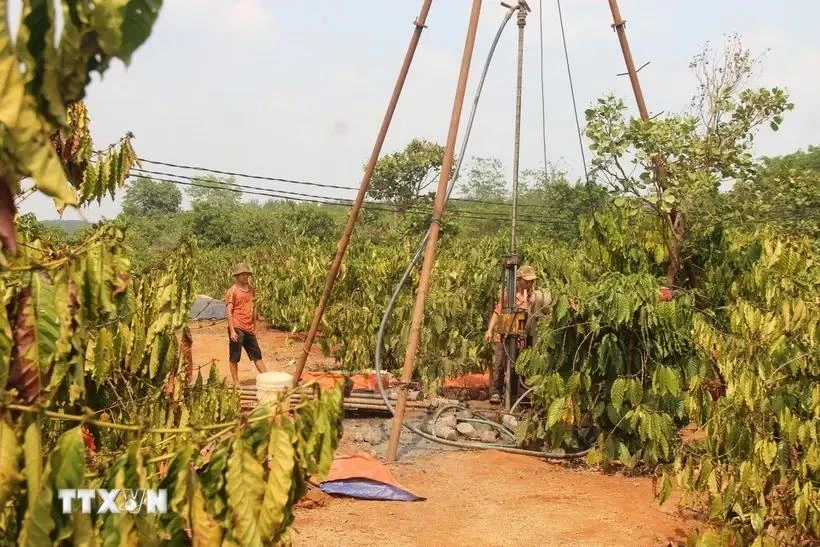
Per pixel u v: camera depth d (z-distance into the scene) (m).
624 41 8.77
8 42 1.26
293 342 16.78
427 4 7.79
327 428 2.23
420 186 36.19
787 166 10.16
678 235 8.32
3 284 2.28
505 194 67.12
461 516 6.12
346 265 13.98
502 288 9.30
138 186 65.00
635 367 7.44
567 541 5.64
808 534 5.09
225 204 63.12
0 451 1.83
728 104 8.41
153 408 4.17
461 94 7.78
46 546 1.85
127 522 1.99
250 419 2.19
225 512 2.12
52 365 2.34
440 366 10.12
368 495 6.47
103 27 1.27
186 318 4.66
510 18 8.55
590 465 7.63
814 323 4.79
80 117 4.29
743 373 4.65
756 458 4.54
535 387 7.82
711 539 4.55
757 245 7.75
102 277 2.40
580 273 8.69
